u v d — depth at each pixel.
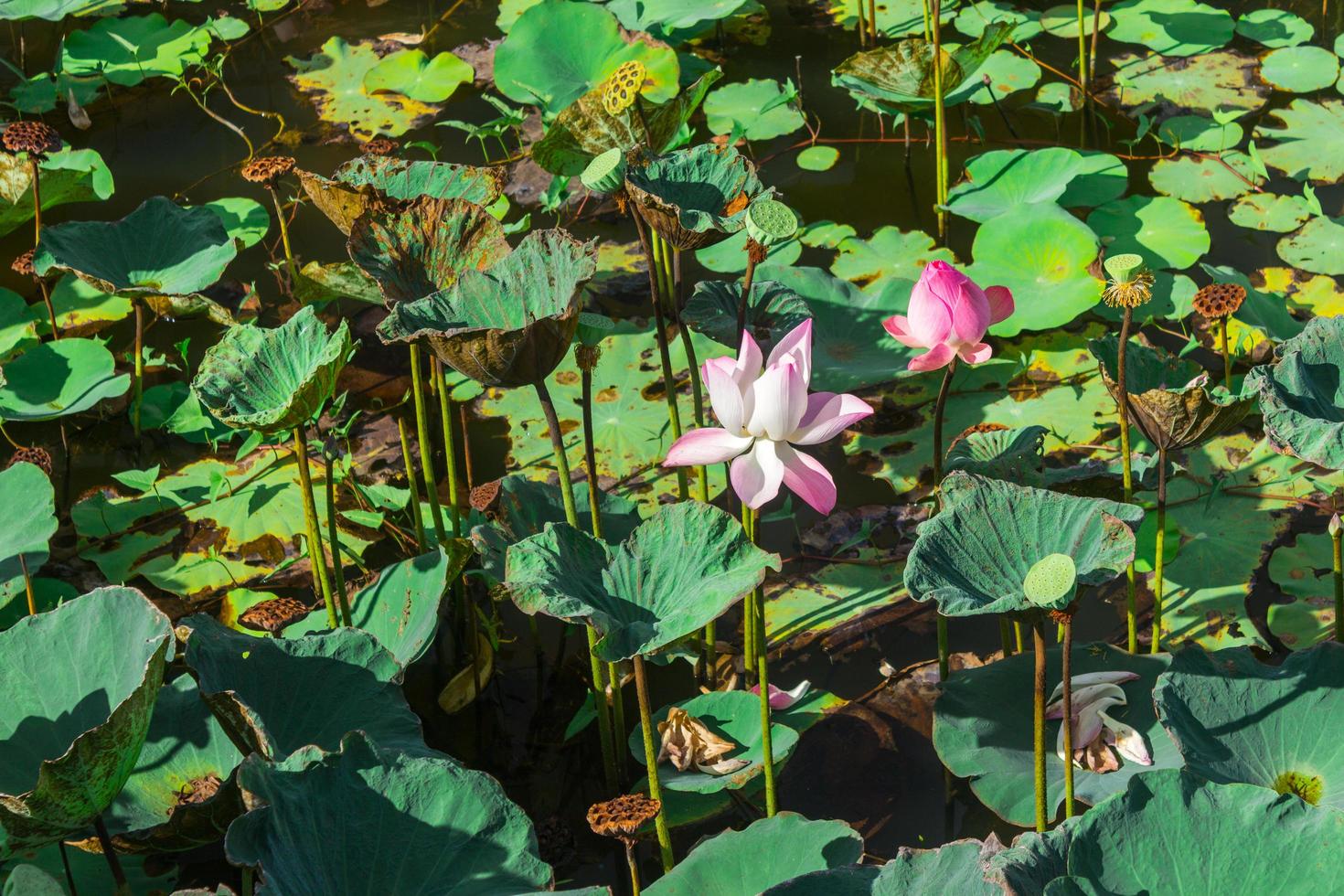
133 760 2.12
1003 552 2.17
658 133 3.74
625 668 3.18
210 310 3.78
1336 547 2.70
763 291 3.38
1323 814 1.95
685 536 2.25
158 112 5.55
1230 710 2.42
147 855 2.65
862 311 4.05
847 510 3.54
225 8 6.22
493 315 2.57
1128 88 5.16
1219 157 4.73
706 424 3.76
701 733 2.76
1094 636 3.11
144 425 3.99
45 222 4.85
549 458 3.75
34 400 3.84
